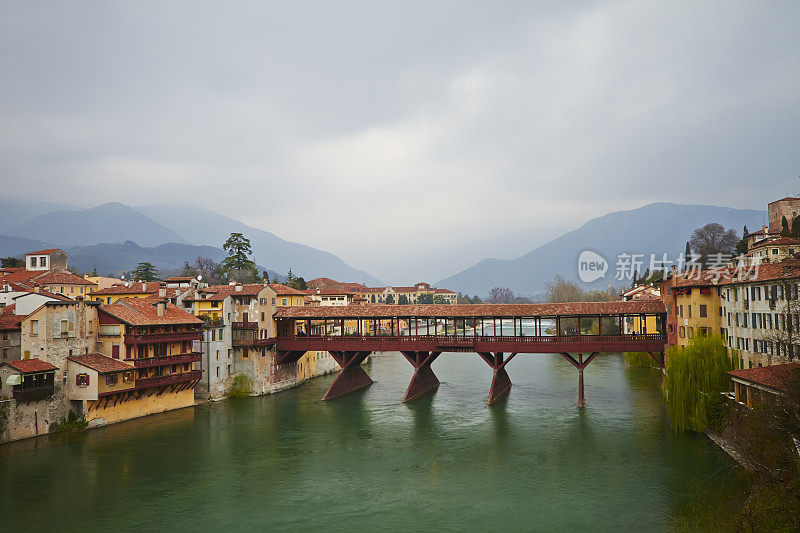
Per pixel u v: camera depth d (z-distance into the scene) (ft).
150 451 166.91
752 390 147.33
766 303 160.15
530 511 121.60
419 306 255.70
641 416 202.39
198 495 133.59
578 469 146.92
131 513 123.34
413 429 192.03
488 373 322.55
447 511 122.83
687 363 169.07
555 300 592.19
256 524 117.80
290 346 264.72
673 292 219.00
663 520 114.42
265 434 186.39
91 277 400.67
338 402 238.89
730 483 131.03
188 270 527.40
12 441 171.94
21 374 169.48
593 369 327.26
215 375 241.55
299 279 543.39
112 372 187.11
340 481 142.41
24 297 191.11
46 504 128.06
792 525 97.91
